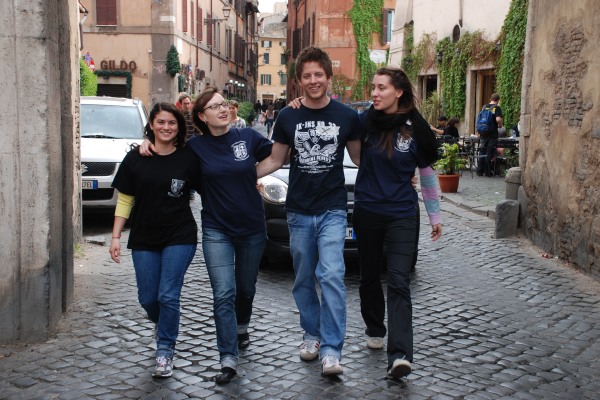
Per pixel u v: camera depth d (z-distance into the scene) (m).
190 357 5.04
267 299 6.63
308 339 4.98
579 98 7.89
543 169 9.00
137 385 4.50
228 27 51.09
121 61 31.69
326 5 36.88
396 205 4.73
